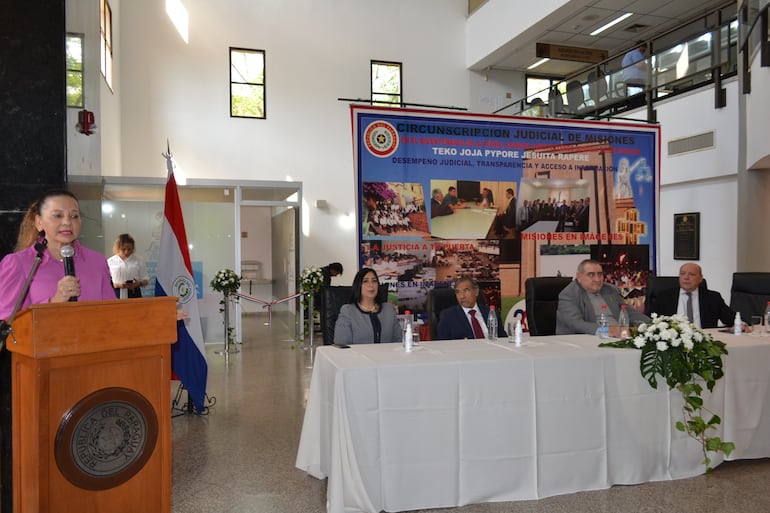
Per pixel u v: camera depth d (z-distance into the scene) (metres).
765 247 7.80
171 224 5.03
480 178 6.60
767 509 3.13
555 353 3.46
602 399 3.43
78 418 2.19
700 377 3.61
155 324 2.39
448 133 6.47
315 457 3.57
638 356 3.53
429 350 3.60
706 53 8.29
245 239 14.35
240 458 3.97
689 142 8.83
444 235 6.47
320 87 12.02
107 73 9.49
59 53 3.21
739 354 3.76
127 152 10.84
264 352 8.45
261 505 3.21
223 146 11.42
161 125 11.05
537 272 6.81
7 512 2.85
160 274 4.94
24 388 2.23
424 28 12.80
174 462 3.90
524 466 3.29
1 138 3.11
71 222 2.47
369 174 6.25
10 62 3.13
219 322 9.27
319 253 11.98
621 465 3.49
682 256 9.48
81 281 2.63
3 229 3.10
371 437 3.06
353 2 12.27
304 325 9.86
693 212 9.24
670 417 3.58
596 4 10.93
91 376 2.25
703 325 5.31
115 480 2.29
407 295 6.35
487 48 12.32
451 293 5.00
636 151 7.20
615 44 12.95
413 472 3.12
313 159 11.95
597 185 7.04
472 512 3.12
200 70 11.28
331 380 3.23
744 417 3.78
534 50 12.35
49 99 3.19
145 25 10.98
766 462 3.88
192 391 4.96
